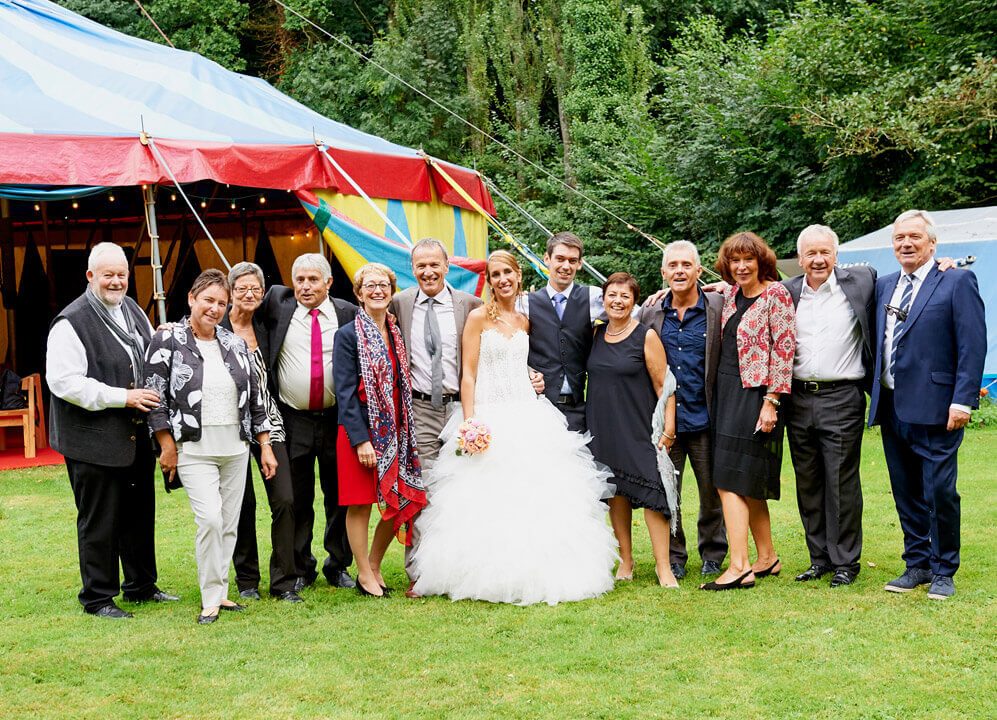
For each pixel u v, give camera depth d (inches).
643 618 166.4
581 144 797.9
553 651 150.8
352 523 186.7
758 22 848.9
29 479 311.6
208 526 168.7
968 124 481.4
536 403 190.9
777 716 124.8
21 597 186.5
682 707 128.3
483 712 128.6
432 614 173.0
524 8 936.3
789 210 604.7
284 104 455.8
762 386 182.5
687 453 199.0
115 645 157.5
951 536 171.8
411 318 194.5
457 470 187.2
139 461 179.0
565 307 196.2
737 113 605.9
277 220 511.5
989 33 518.3
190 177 322.7
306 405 187.8
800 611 167.0
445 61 867.4
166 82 402.6
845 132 506.3
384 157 387.5
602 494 188.5
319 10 895.1
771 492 183.6
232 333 177.9
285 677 142.5
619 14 822.5
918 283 175.2
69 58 401.4
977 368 167.9
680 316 194.2
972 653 143.5
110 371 169.9
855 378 182.2
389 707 131.0
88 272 171.9
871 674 137.0
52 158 310.7
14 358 493.0
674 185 662.5
